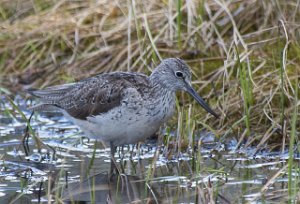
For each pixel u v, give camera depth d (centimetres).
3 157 1374
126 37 1717
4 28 1811
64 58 1748
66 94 1391
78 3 1834
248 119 1388
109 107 1301
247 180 1216
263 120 1438
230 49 1517
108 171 1297
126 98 1284
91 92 1338
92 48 1736
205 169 1245
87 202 1152
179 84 1328
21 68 1750
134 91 1288
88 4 1828
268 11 1650
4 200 1155
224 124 1455
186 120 1420
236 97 1480
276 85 1488
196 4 1712
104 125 1315
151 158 1376
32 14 1858
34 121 1588
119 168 1284
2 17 1862
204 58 1628
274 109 1442
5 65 1758
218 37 1628
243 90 1405
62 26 1794
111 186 1223
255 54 1593
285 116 1393
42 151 1407
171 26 1656
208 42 1648
